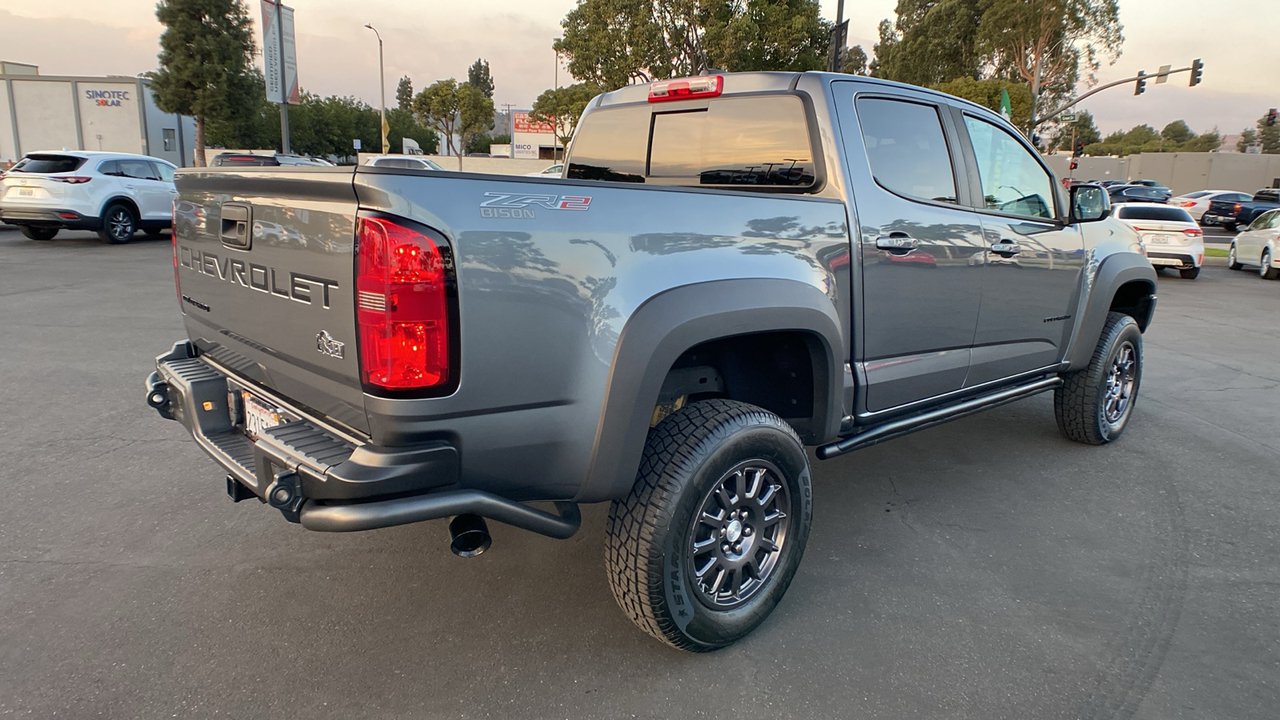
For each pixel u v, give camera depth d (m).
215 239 2.58
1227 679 2.49
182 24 27.31
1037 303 3.94
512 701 2.34
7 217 13.42
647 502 2.31
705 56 22.62
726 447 2.40
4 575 2.98
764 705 2.34
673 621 2.39
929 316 3.29
